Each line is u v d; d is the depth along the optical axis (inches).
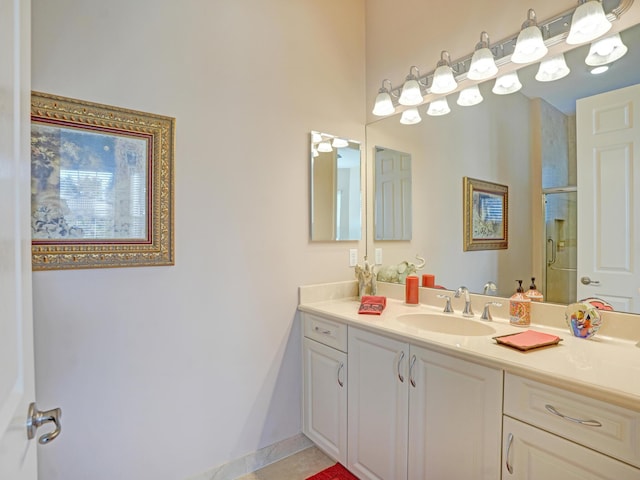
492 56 64.7
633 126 52.6
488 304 66.4
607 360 44.6
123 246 59.3
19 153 28.3
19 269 27.8
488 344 51.5
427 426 55.4
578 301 57.9
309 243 84.0
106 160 57.8
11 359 24.9
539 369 41.8
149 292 62.4
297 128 81.7
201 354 68.2
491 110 69.7
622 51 53.5
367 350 65.6
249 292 74.5
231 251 71.8
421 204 82.5
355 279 92.8
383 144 91.0
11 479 23.7
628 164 53.1
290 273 80.7
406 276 85.7
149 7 62.4
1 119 23.4
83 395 56.4
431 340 54.1
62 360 54.6
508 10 66.0
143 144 61.3
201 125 67.8
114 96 58.6
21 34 29.0
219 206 70.1
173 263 64.6
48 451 53.7
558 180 60.5
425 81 79.6
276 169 78.2
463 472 50.5
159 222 62.9
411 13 83.5
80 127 55.6
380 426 63.2
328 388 74.6
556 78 60.5
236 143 72.3
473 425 49.1
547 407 41.5
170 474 65.0
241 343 73.4
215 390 70.1
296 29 81.6
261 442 76.3
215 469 70.1
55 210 53.7
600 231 55.8
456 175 75.7
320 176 85.7
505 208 67.2
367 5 94.3
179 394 65.9
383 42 90.3
